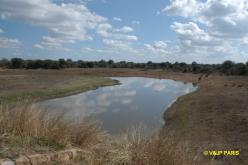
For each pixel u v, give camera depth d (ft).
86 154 13.67
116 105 73.51
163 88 130.93
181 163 13.57
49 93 88.53
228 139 31.96
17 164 10.84
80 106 68.69
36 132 14.17
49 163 11.71
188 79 196.34
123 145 15.17
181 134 37.60
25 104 16.57
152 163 13.08
